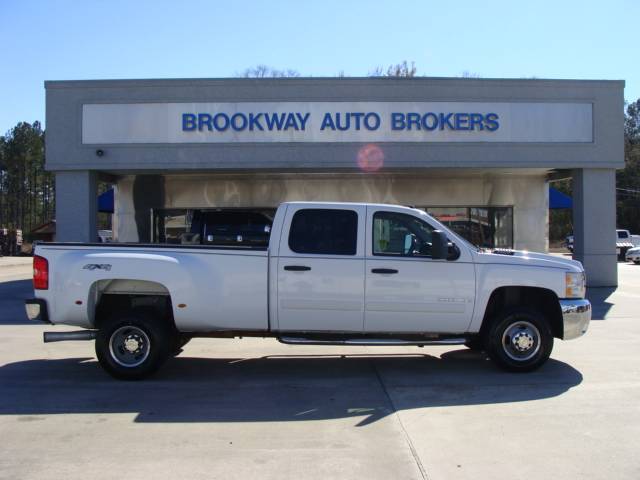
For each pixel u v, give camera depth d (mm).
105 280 7344
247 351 9117
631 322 11438
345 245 7254
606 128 16219
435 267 7246
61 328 11508
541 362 7414
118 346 7297
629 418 5695
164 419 5773
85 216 16031
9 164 72000
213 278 7180
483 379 7219
